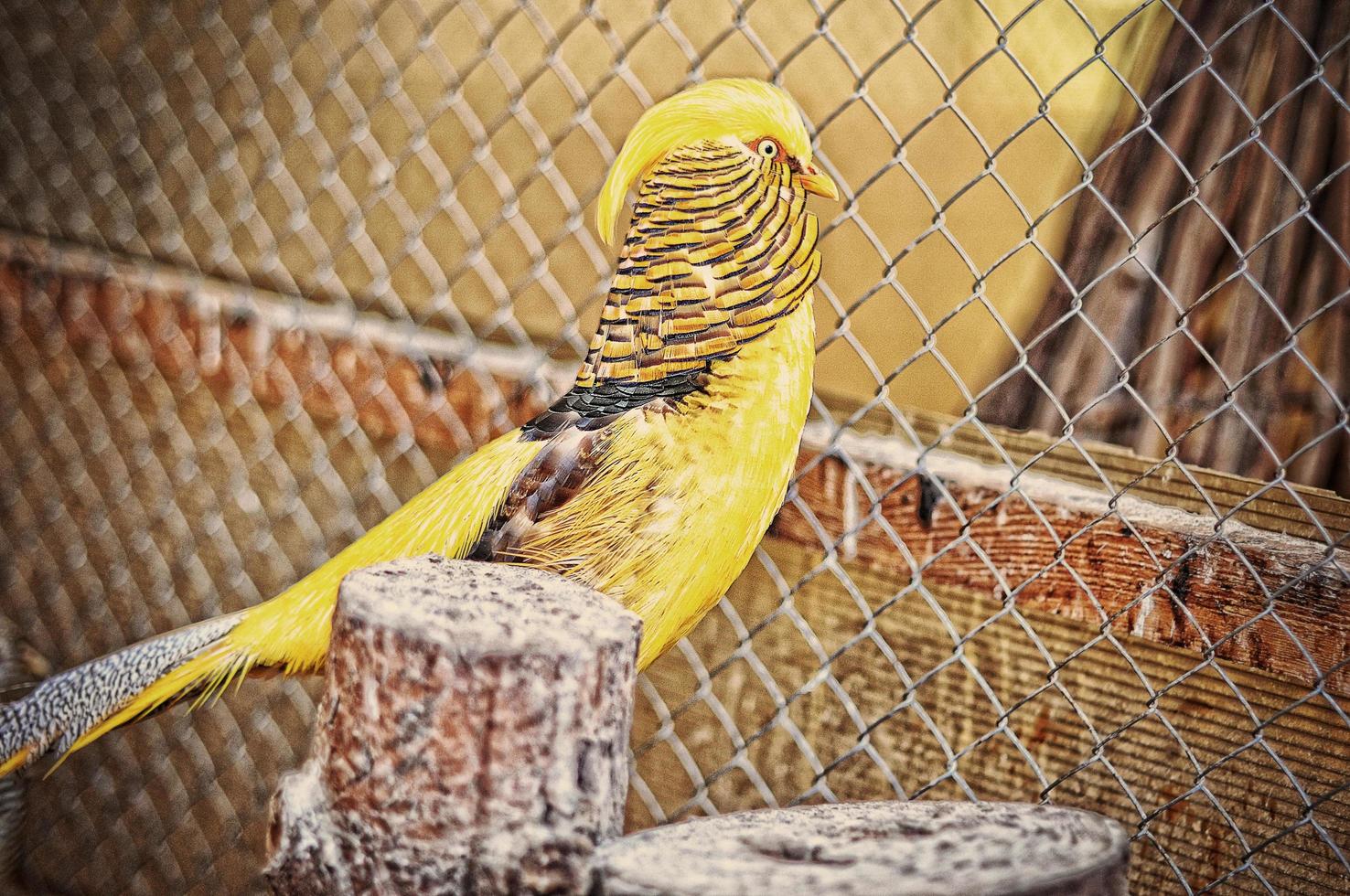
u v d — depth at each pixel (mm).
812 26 3549
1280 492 1799
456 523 1762
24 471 2551
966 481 1833
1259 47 2113
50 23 2494
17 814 2203
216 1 2295
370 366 2020
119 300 2201
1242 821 1822
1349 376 1974
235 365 2086
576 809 1589
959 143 3479
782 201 1742
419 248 2027
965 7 3447
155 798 2400
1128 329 2092
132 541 2451
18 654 2096
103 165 2443
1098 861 1586
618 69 1893
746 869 1580
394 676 1583
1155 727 1849
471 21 1984
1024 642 1896
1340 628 1742
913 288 3426
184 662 1789
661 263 1744
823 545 1844
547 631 1586
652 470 1735
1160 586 1782
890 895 1563
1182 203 1755
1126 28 2457
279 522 2252
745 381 1737
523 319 3184
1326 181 1730
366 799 1592
